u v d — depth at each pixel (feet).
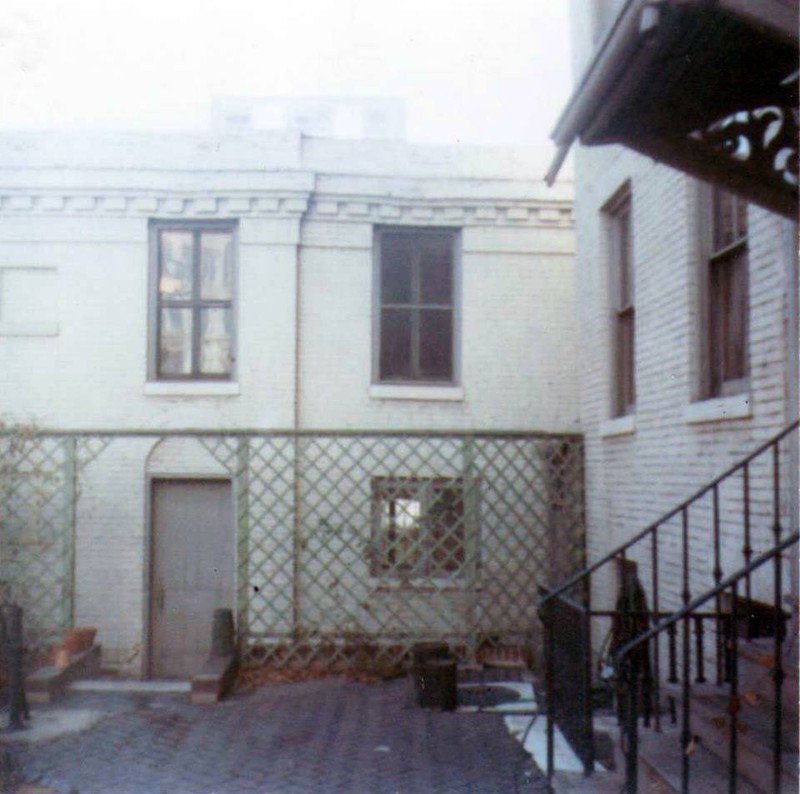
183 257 41.86
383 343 42.34
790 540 13.85
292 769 23.71
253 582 39.55
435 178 41.75
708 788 15.14
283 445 39.14
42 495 38.86
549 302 42.22
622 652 15.21
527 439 38.73
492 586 39.83
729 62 15.61
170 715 30.04
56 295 41.55
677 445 26.18
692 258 25.48
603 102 17.06
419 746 25.61
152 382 41.29
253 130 41.27
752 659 17.95
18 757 24.75
